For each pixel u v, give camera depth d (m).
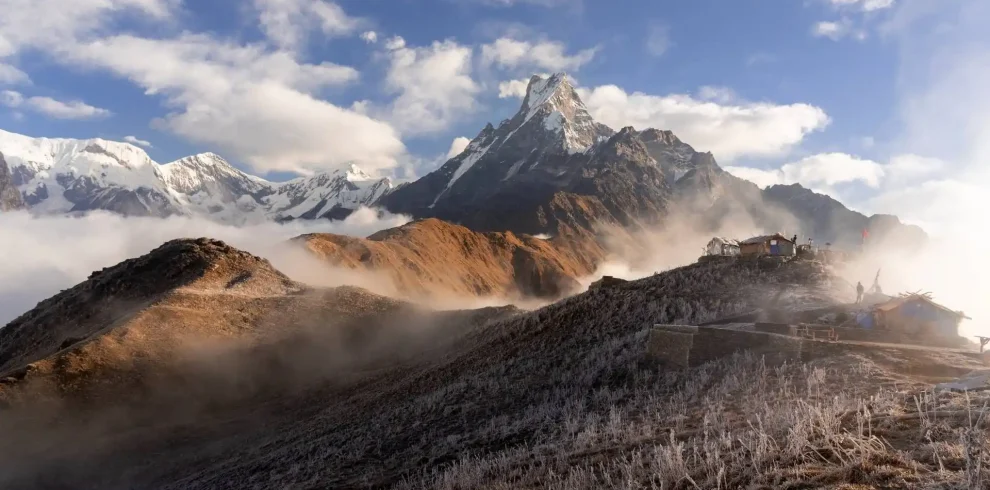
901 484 9.44
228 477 30.98
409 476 21.42
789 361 23.61
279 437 40.00
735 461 12.36
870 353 22.91
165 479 39.16
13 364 76.06
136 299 83.12
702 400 20.62
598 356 32.62
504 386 31.88
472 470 19.06
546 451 19.06
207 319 73.62
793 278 45.62
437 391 36.22
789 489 10.27
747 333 26.30
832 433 11.92
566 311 47.50
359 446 28.19
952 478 9.23
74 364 59.38
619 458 15.59
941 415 12.60
